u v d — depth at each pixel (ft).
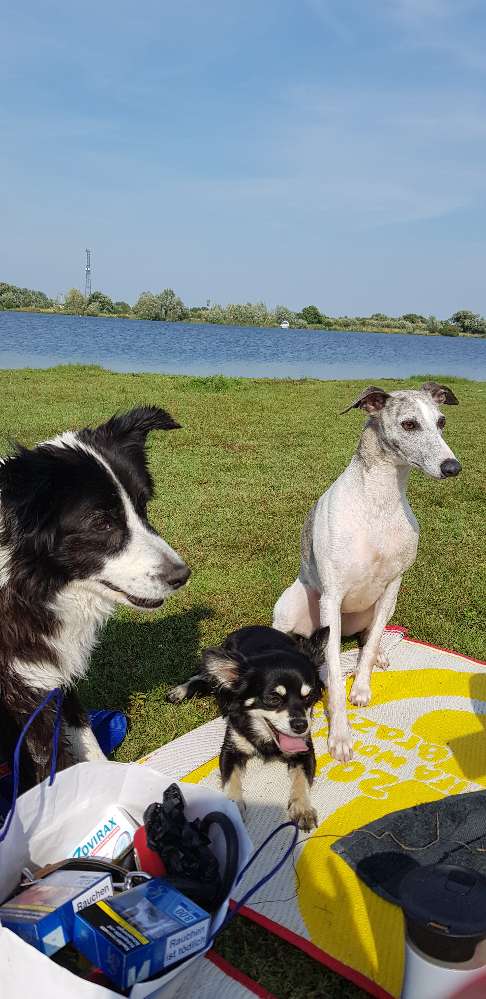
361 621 4.69
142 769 2.42
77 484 2.97
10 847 2.14
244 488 8.77
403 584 5.92
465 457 11.03
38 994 1.71
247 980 2.40
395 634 4.99
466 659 4.67
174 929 1.86
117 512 3.06
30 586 2.99
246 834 2.15
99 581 3.11
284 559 6.40
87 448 3.16
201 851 2.15
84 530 3.00
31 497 2.81
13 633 3.03
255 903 2.73
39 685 3.14
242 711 3.60
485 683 4.38
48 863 2.32
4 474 2.79
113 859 2.34
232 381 20.27
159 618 5.21
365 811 3.30
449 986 1.90
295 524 7.38
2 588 2.98
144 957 1.80
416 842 3.03
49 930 1.89
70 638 3.22
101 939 1.82
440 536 7.14
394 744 3.83
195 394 17.56
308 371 33.88
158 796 2.38
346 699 4.24
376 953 2.51
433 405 3.97
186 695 4.25
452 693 4.29
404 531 4.07
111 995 1.69
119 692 4.31
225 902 2.02
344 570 4.08
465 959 1.87
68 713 3.36
